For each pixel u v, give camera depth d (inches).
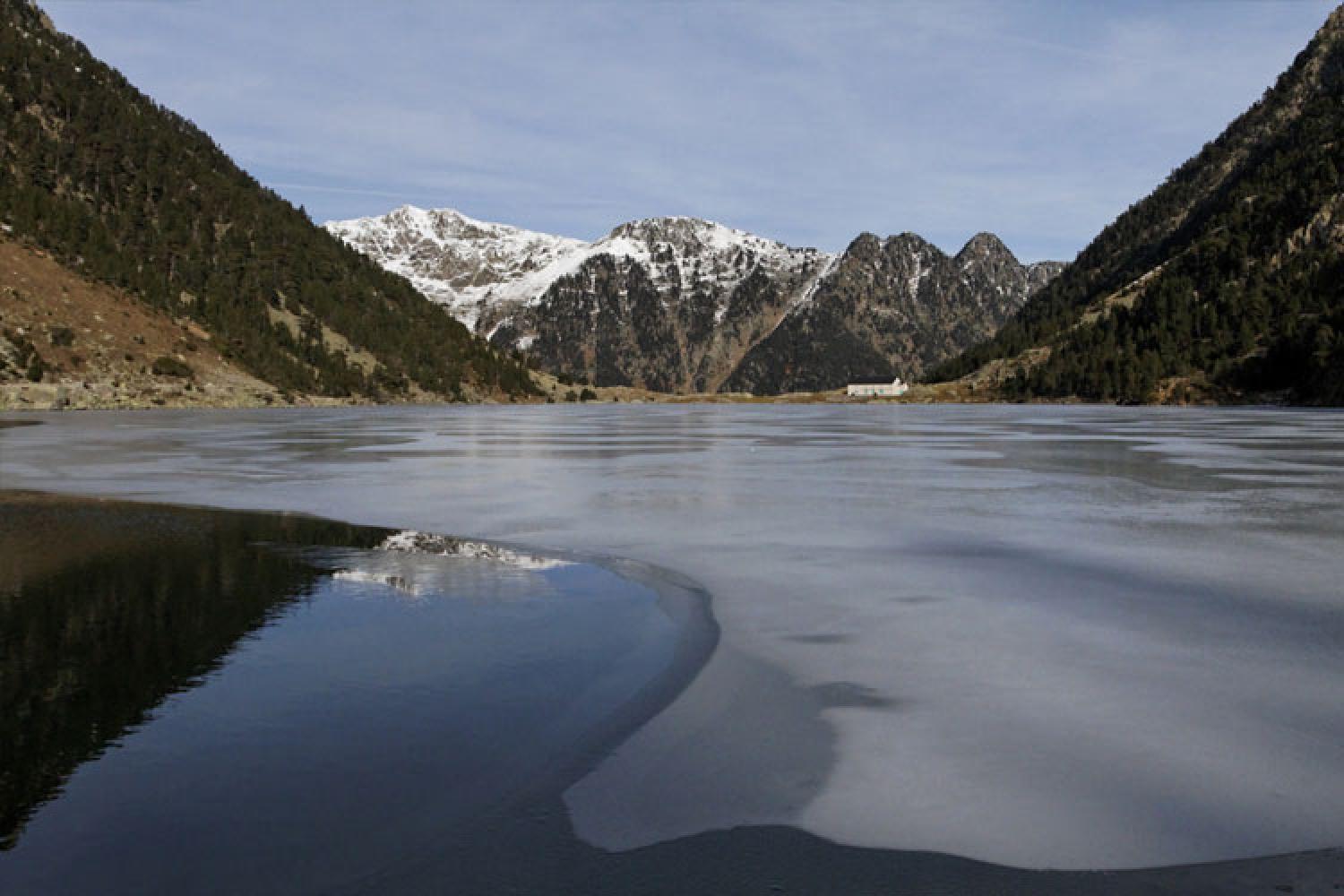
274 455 1635.1
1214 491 1047.0
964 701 350.6
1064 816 255.0
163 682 376.2
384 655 413.7
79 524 808.9
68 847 238.5
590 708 345.4
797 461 1537.9
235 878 222.4
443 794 270.5
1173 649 417.7
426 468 1389.0
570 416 4694.9
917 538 726.5
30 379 4547.2
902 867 227.5
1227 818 253.6
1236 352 6998.0
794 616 481.4
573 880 221.0
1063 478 1203.9
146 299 6146.7
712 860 231.1
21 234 5871.1
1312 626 456.4
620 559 645.3
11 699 355.6
